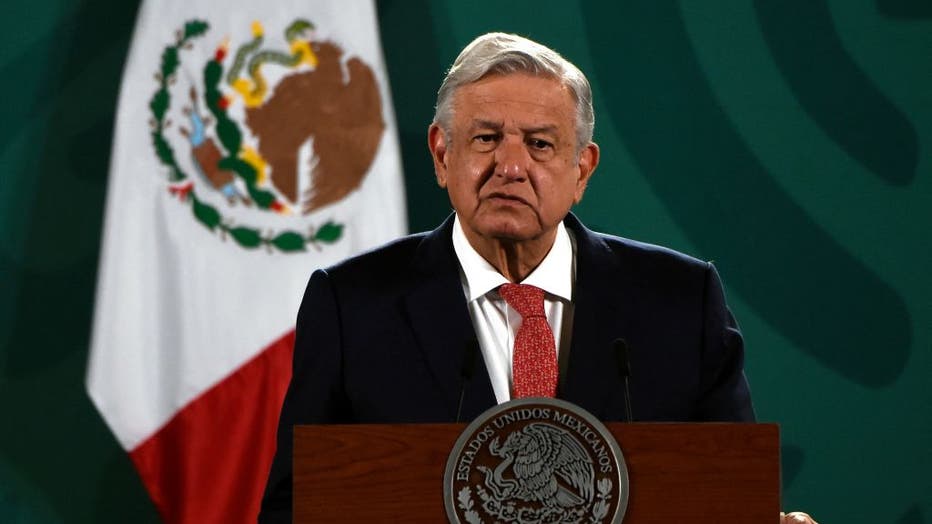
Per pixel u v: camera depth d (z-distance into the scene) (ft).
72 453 45.21
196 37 43.73
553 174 21.57
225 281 42.98
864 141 48.39
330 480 17.93
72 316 45.55
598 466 17.83
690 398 22.99
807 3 48.62
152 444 42.42
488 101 21.45
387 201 44.09
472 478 17.79
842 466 47.57
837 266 48.06
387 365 22.93
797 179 48.21
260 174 43.60
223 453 42.47
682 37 48.34
